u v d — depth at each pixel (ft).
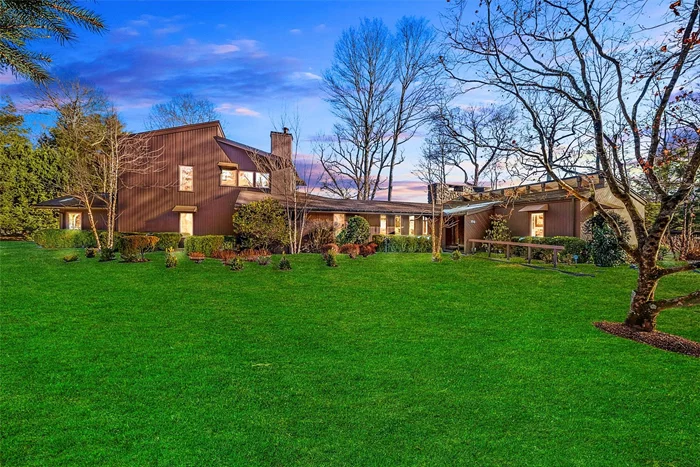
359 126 126.00
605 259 51.93
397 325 25.50
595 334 23.31
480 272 47.21
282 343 21.80
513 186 81.51
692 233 63.10
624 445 12.02
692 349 20.22
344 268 49.65
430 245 80.28
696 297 21.85
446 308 30.07
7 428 12.69
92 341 21.79
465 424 13.20
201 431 12.65
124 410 13.98
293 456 11.39
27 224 92.27
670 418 13.56
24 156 92.68
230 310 29.09
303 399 14.96
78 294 33.45
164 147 76.79
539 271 47.96
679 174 28.12
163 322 25.79
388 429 12.86
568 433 12.68
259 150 84.02
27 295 32.81
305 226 74.84
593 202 24.73
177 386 16.05
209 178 79.36
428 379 16.87
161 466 10.87
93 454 11.38
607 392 15.56
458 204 97.25
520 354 19.97
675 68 21.77
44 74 15.94
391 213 85.61
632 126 24.09
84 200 68.85
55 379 16.62
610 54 27.12
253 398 15.02
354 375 17.30
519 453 11.62
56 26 15.25
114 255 56.13
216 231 79.25
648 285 23.49
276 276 43.50
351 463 11.09
